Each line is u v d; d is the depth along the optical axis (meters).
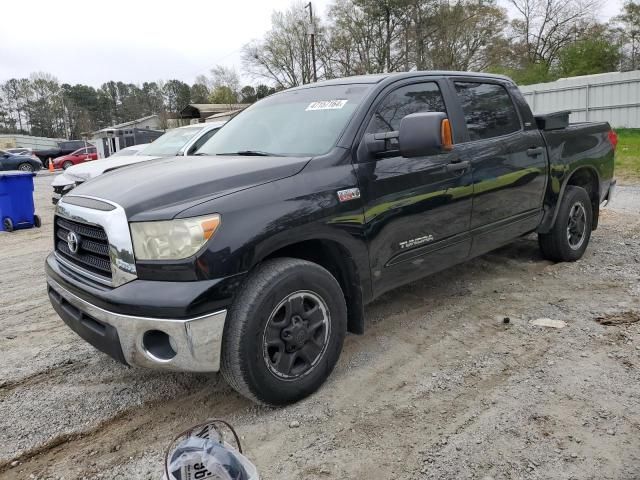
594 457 2.36
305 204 2.87
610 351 3.32
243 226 2.62
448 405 2.86
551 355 3.33
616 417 2.64
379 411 2.84
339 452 2.52
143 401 3.12
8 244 8.38
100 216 2.69
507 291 4.52
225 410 2.96
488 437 2.55
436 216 3.64
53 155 39.22
